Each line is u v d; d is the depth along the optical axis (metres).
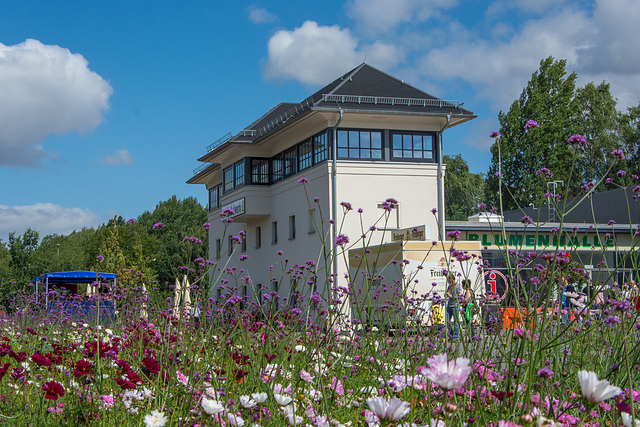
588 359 3.67
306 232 31.83
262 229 37.31
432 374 1.57
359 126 30.03
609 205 41.78
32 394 3.71
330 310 4.88
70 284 26.95
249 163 36.53
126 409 3.29
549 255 3.56
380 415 1.74
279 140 34.75
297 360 4.32
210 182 49.22
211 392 3.45
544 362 3.23
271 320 5.05
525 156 55.28
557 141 55.69
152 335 5.05
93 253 69.81
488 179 57.50
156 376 3.59
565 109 56.78
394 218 29.95
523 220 3.87
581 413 2.92
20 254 83.25
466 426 2.69
